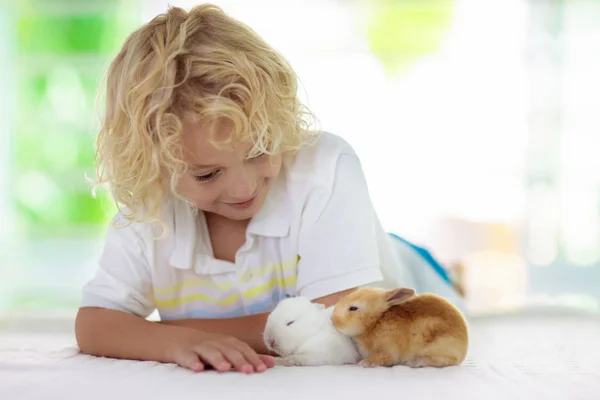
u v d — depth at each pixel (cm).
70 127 493
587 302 381
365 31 449
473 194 445
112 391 101
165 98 130
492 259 436
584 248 418
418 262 200
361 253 146
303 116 152
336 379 106
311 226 150
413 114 452
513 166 435
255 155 130
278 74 145
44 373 115
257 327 144
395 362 118
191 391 100
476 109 443
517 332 189
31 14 478
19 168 487
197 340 126
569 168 423
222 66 133
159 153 134
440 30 445
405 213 455
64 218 488
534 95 428
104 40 482
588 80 420
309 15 448
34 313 246
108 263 154
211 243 157
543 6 423
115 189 145
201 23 141
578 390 100
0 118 480
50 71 485
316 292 146
